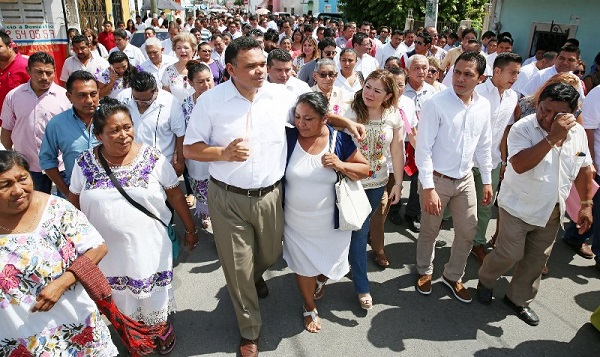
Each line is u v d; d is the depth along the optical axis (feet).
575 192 10.66
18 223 6.17
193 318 10.59
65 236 6.54
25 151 12.71
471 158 10.52
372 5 62.44
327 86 13.01
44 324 6.52
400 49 28.37
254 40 7.91
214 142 8.63
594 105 12.47
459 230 11.06
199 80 13.55
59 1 28.22
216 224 8.82
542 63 19.08
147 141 12.03
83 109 10.14
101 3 45.01
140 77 11.45
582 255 13.93
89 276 6.62
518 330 10.46
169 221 8.90
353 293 11.71
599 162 12.78
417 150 10.55
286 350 9.66
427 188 10.28
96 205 7.93
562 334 10.37
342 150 9.26
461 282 11.76
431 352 9.68
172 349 9.52
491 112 12.62
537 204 9.51
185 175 16.07
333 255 9.70
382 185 11.38
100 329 7.29
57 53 28.84
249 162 8.39
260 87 8.47
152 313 8.86
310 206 9.18
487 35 29.48
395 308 11.14
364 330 10.32
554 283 12.49
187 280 12.16
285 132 8.98
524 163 9.09
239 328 9.63
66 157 10.45
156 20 48.88
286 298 11.47
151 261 8.44
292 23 41.34
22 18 26.61
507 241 10.13
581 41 28.48
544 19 31.14
